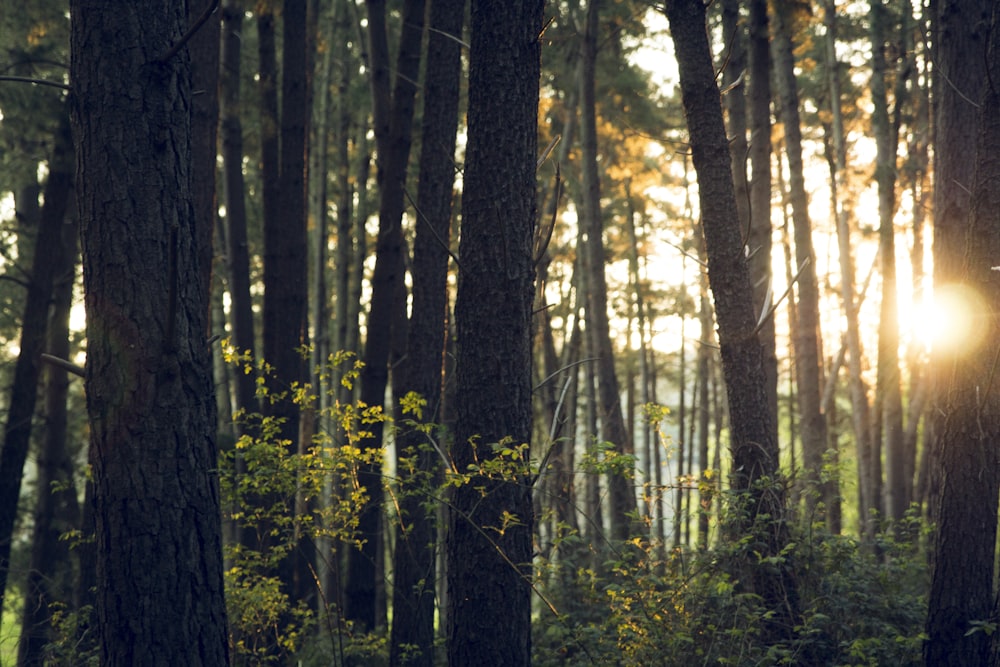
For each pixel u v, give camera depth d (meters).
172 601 4.18
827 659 7.12
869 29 16.20
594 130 15.21
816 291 14.32
